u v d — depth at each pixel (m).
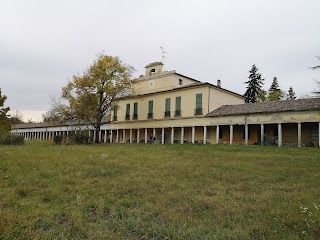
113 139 58.12
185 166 14.64
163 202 7.89
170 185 10.12
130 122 50.78
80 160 16.36
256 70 71.19
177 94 43.25
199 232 5.71
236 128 38.75
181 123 41.84
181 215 6.77
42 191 9.02
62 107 42.69
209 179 11.38
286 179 11.73
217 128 37.09
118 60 42.69
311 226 5.95
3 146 29.62
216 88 40.22
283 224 6.23
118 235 5.53
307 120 29.59
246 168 14.15
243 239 5.41
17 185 9.77
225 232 5.71
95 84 41.47
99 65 41.62
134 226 6.05
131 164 15.12
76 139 38.38
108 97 42.97
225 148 26.59
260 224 6.14
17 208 7.21
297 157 19.12
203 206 7.67
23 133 86.12
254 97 70.12
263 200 8.28
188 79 48.62
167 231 5.70
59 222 6.34
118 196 8.63
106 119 56.53
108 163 15.20
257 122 33.22
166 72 47.25
